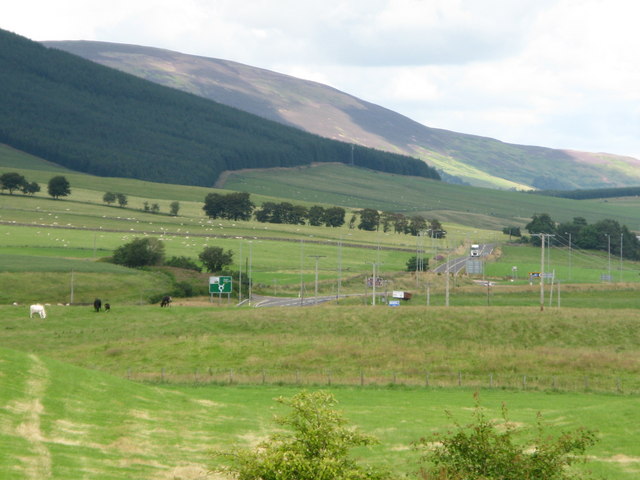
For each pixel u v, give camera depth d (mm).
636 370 90312
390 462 52438
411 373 91188
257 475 35812
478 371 92125
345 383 85438
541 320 117312
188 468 49312
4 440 49156
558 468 38438
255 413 67125
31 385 61656
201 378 87812
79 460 47938
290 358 98750
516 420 64688
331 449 36844
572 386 83750
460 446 38969
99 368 94875
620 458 51312
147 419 60531
